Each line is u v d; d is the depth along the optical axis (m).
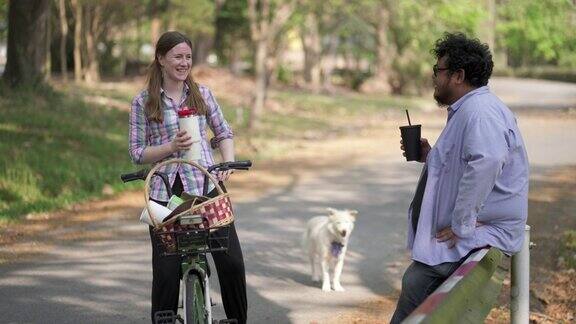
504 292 9.73
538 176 19.61
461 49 5.78
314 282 10.66
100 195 17.52
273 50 50.34
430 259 5.83
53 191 16.97
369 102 49.97
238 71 61.34
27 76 26.67
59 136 21.25
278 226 14.41
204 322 6.29
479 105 5.65
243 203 16.81
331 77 72.62
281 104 42.38
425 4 41.72
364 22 58.69
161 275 6.62
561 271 10.65
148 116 6.67
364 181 19.89
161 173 6.54
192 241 6.01
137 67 60.72
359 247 12.74
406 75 59.91
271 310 9.31
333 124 37.12
